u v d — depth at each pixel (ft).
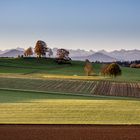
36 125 107.14
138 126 107.34
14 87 262.88
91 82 318.04
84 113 129.29
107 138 90.58
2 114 124.67
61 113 128.57
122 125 108.68
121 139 89.66
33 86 272.92
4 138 89.97
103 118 120.26
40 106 144.87
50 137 91.40
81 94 236.63
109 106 148.36
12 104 150.82
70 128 103.19
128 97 232.53
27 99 182.91
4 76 350.23
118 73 414.82
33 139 89.10
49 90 252.62
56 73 452.76
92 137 91.71
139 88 284.82
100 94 243.40
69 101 166.91
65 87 276.00
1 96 198.08
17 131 98.37
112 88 280.10
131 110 138.41
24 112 129.39
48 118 118.83
